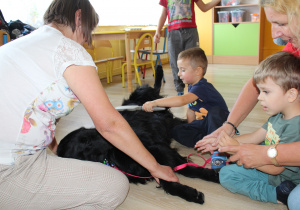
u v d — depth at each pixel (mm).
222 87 3574
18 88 922
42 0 3527
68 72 935
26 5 3422
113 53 4836
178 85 3248
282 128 1098
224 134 1251
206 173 1424
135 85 4105
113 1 4992
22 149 964
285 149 1008
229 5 5703
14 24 2742
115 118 991
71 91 982
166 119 2002
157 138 1594
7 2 3266
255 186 1229
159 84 2363
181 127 1836
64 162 1056
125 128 1012
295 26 943
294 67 1024
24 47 954
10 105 918
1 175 934
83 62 955
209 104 1857
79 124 2398
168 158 1434
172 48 3291
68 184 1021
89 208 1107
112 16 5016
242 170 1260
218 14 5906
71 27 1040
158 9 6109
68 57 944
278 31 1033
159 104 1802
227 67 5383
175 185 1298
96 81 969
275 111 1099
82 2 1039
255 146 1094
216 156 1415
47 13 1051
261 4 1026
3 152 941
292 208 1009
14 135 930
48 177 999
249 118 2334
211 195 1307
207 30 5992
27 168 968
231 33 5742
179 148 1862
